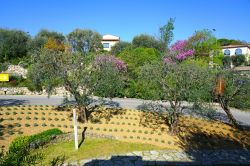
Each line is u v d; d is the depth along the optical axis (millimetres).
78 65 18422
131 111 22312
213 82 17594
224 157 14297
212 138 17078
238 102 18531
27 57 42344
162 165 12898
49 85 18391
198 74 16516
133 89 30609
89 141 15523
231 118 19281
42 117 18734
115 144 15320
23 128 16359
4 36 44969
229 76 18219
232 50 64312
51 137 14633
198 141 16500
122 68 30703
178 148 15336
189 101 16766
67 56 18547
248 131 18859
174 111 17172
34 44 46312
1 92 31172
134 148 14922
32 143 13352
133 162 13055
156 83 17062
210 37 46969
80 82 18391
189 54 40406
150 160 13406
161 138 16656
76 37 53781
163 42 53312
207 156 14352
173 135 17203
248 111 26844
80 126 17672
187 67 16688
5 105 23141
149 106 24359
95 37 55219
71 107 21969
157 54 39344
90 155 13609
